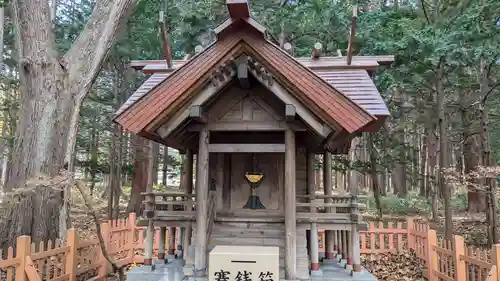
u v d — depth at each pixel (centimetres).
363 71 914
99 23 898
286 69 610
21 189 602
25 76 823
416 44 1035
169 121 631
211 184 813
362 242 1060
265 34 630
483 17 1013
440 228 1377
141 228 1012
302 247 673
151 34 1282
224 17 1282
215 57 632
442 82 1119
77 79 850
